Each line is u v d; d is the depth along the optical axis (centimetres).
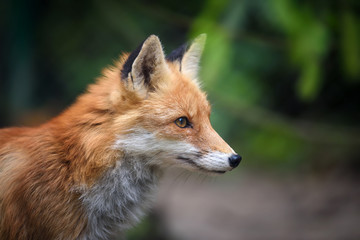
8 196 526
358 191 1339
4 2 1590
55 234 522
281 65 1503
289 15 908
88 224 541
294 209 1312
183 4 1449
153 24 1516
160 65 565
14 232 524
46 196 520
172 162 571
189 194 1491
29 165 532
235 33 1015
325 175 1466
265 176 1555
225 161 555
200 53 661
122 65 591
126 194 564
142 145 552
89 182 530
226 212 1331
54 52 1606
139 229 1066
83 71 1533
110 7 1312
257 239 1144
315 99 1518
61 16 1560
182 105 563
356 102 1495
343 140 1268
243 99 1366
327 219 1225
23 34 1499
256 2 965
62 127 559
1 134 581
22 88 1526
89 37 1569
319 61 961
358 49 987
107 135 541
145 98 557
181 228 1224
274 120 1232
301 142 1315
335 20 1023
